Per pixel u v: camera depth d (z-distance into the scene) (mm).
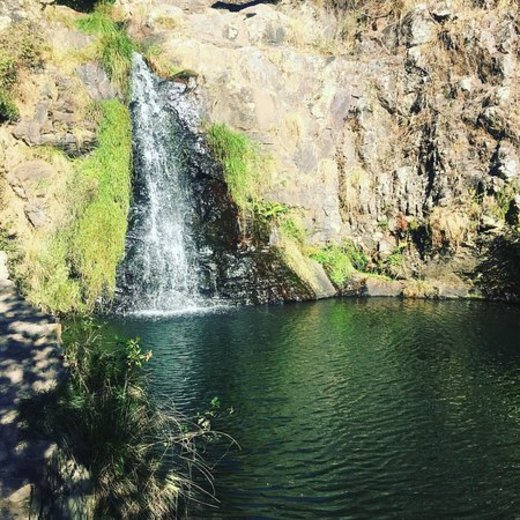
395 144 19891
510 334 12828
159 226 17250
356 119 20109
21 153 14141
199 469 6500
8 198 13734
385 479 6672
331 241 19125
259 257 17312
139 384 6086
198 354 11289
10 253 12930
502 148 17734
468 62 19219
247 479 6594
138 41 18516
